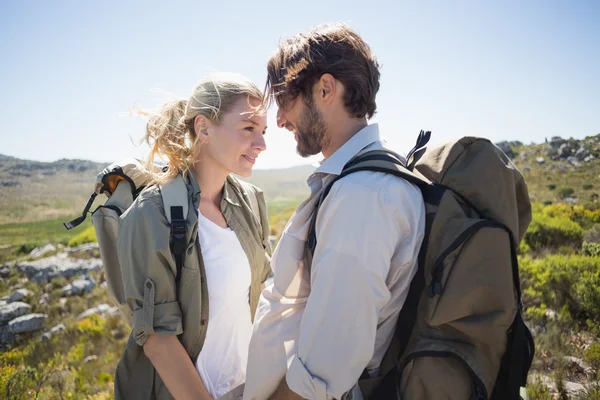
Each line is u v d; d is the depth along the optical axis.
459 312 1.07
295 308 1.29
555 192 23.41
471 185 1.18
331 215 1.12
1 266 15.62
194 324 1.43
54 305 10.98
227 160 1.55
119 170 1.71
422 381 1.08
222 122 1.53
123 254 1.38
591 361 3.55
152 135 1.58
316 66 1.26
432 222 1.16
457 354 1.05
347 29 1.31
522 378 1.11
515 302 1.11
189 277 1.41
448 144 1.31
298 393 1.08
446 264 1.10
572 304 4.97
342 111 1.30
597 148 35.66
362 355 1.05
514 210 1.18
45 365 6.76
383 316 1.18
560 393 3.10
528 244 8.92
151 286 1.34
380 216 1.08
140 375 1.50
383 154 1.23
